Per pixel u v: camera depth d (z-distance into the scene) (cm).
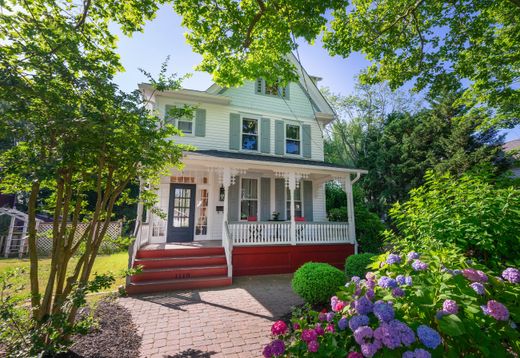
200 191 1005
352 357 160
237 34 509
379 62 671
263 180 1091
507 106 859
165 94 985
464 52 630
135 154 338
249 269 796
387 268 225
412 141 1792
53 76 295
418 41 627
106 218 369
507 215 280
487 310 154
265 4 468
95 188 382
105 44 382
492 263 274
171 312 479
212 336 381
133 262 665
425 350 140
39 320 280
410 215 360
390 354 148
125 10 429
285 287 657
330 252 897
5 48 268
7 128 269
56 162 267
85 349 333
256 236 833
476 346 147
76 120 270
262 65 576
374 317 178
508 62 636
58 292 322
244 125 1128
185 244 863
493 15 579
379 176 1978
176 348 346
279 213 1091
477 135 1447
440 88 673
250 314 468
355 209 1067
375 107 2458
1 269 793
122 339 366
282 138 1169
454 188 360
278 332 250
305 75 1261
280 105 1190
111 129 299
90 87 316
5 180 310
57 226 323
